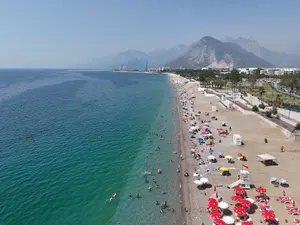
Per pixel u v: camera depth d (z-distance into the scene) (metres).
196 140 52.91
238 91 126.94
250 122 66.44
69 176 37.09
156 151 47.50
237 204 29.34
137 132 60.12
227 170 36.44
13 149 47.91
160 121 71.56
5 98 120.75
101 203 30.52
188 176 36.91
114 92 144.88
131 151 47.50
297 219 25.92
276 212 27.45
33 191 32.75
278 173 36.59
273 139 51.88
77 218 27.62
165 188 33.94
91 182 35.44
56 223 26.73
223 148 47.53
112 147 49.56
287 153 44.12
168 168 40.03
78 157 44.28
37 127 64.31
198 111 84.50
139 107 94.81
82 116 77.94
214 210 27.38
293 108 79.31
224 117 73.75
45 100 112.81
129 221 27.28
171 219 27.50
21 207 29.27
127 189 33.75
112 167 40.41
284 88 131.88
